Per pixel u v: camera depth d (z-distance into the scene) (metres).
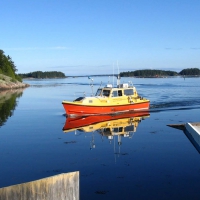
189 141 15.93
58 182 5.16
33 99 42.22
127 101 26.31
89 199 8.78
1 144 15.65
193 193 9.14
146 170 11.27
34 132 18.72
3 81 80.75
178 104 32.03
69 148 14.70
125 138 16.80
